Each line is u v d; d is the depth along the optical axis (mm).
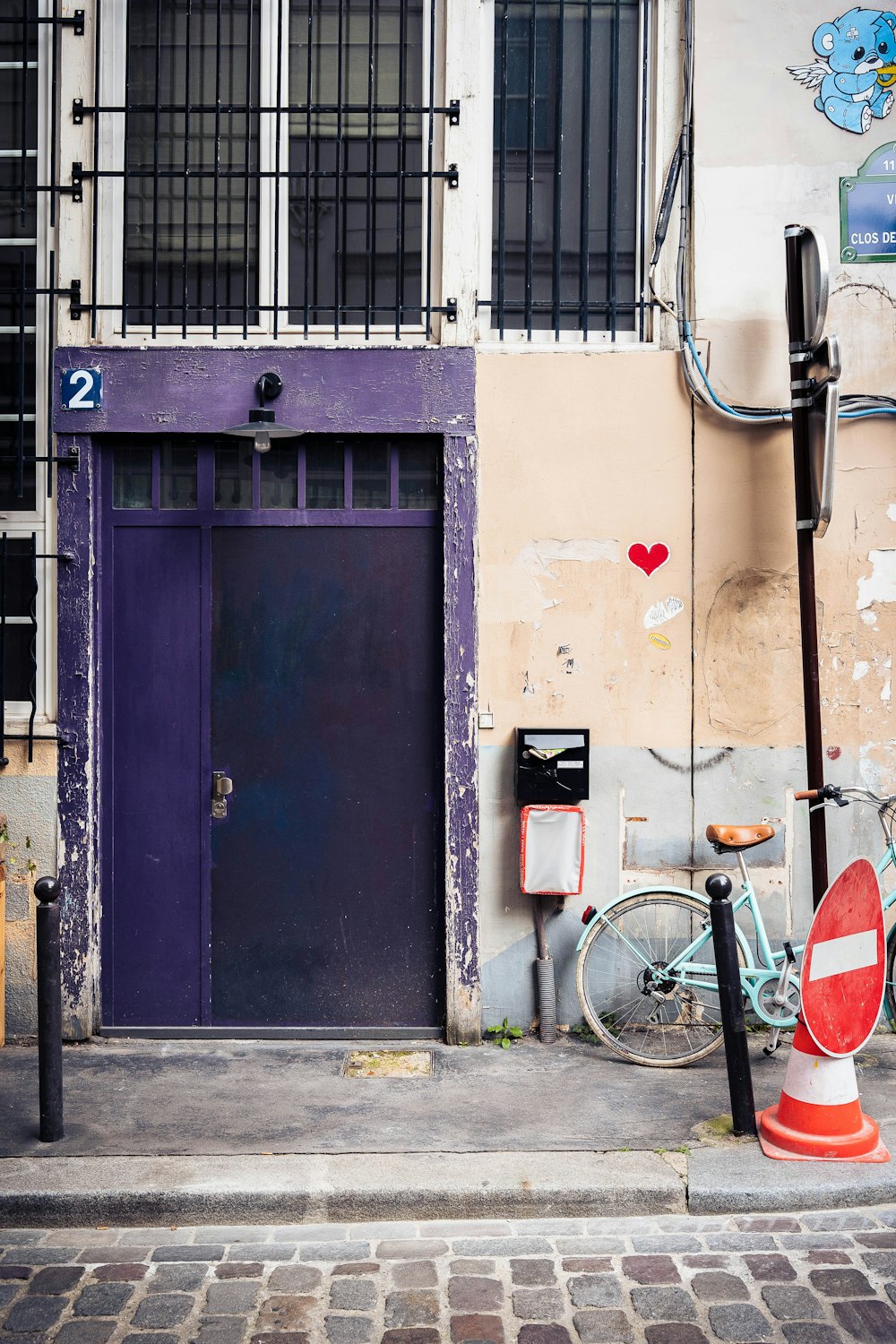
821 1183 3775
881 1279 3355
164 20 5336
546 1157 3953
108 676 5270
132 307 5180
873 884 4012
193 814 5266
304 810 5254
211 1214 3725
